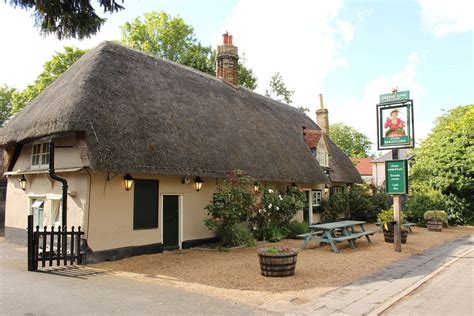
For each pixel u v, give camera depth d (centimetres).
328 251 1191
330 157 2336
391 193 1205
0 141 1234
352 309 582
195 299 631
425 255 1130
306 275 829
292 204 1571
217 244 1323
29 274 819
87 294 654
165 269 894
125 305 592
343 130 6475
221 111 1562
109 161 928
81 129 922
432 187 2341
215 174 1231
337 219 2236
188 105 1389
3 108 3519
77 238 953
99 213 1002
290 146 1889
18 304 590
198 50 3012
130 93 1166
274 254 807
